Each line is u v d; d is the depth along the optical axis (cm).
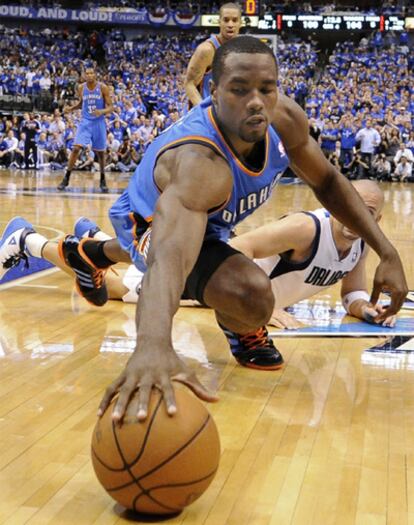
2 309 451
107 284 479
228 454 241
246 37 242
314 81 2789
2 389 303
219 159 242
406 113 2102
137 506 190
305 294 420
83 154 1955
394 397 306
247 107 235
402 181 1886
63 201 1120
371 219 293
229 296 277
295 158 292
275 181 281
